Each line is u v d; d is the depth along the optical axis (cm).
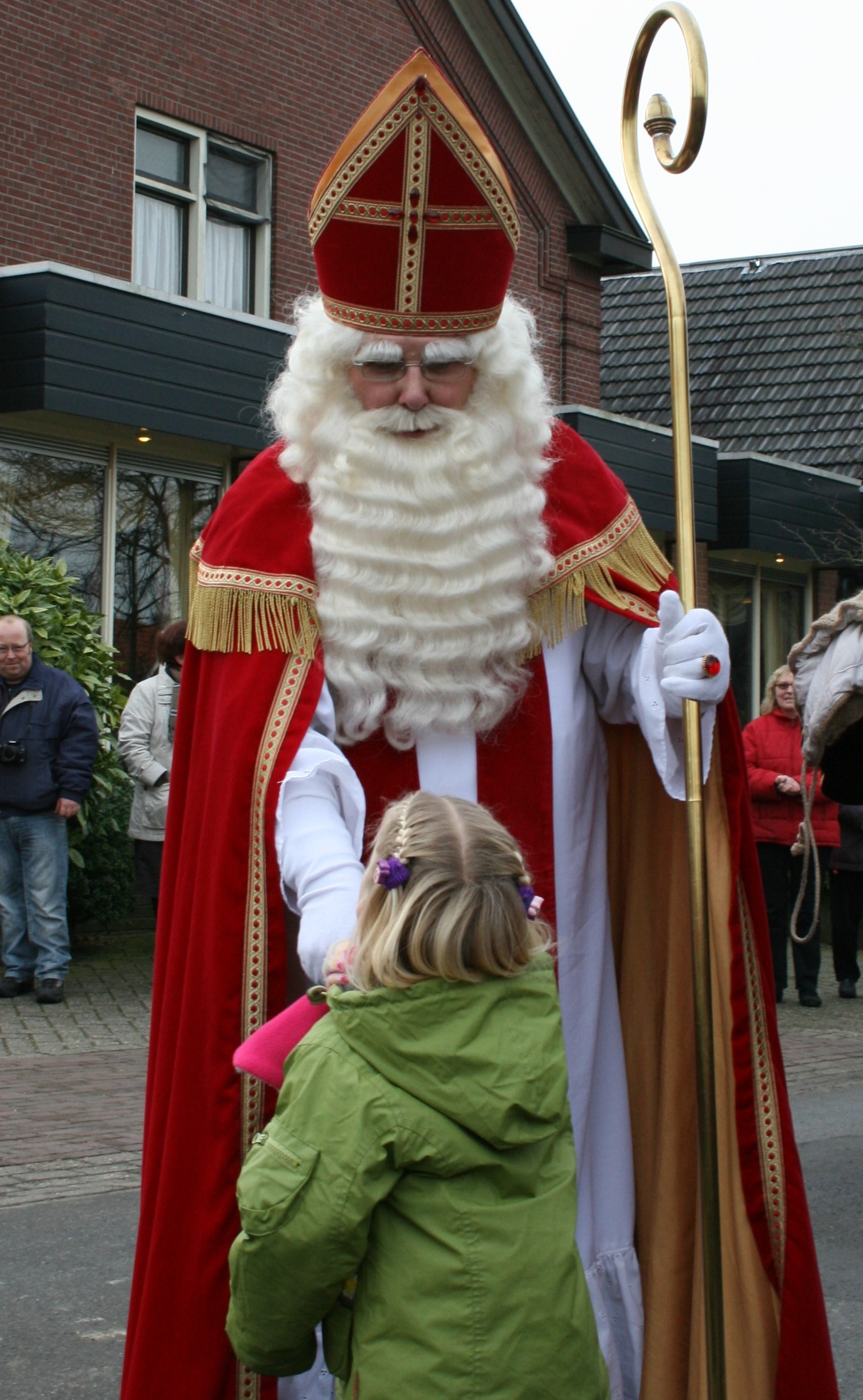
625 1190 274
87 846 903
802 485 1558
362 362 254
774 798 862
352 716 256
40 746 774
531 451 267
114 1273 423
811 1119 615
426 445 256
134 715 853
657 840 281
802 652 386
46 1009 766
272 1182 202
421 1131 200
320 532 256
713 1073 251
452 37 1342
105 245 1098
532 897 212
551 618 265
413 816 212
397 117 244
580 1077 266
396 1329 200
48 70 1059
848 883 922
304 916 229
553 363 1441
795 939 371
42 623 864
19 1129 554
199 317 1018
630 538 274
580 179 1429
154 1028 263
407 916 203
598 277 1489
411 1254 201
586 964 269
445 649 254
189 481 1124
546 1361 200
